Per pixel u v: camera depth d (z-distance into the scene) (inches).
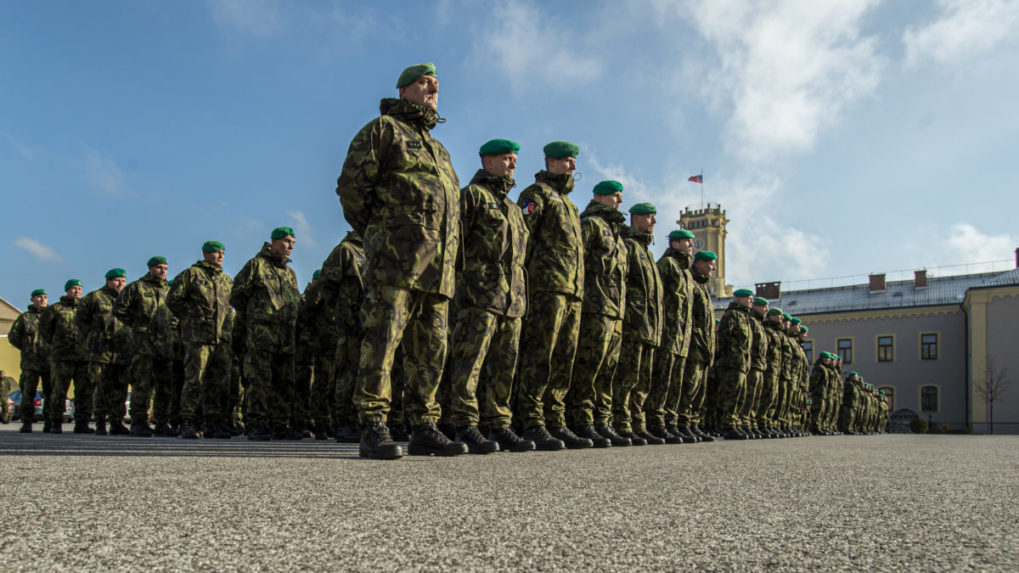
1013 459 252.4
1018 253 1777.8
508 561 58.6
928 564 61.9
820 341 1881.2
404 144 174.9
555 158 254.7
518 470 136.7
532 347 241.9
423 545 63.5
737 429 485.7
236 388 418.9
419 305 179.5
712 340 407.2
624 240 324.5
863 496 111.8
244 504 83.4
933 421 1722.4
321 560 57.1
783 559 62.4
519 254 220.2
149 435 383.9
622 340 318.0
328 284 297.1
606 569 56.9
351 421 285.7
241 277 322.3
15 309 1087.0
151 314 392.5
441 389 283.6
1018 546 71.4
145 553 58.1
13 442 230.2
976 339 1636.3
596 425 286.7
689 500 98.9
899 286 1898.4
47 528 66.8
